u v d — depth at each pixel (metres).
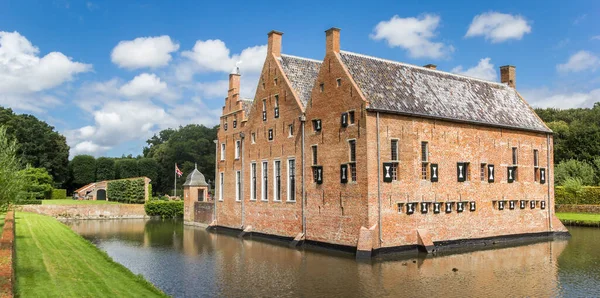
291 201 35.97
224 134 47.59
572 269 25.03
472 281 22.05
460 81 38.56
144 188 70.50
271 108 39.28
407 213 30.53
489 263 26.83
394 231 29.83
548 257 28.97
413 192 30.97
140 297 15.98
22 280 16.80
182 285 21.31
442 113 33.19
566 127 73.75
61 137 97.56
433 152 32.38
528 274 23.69
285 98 37.41
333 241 31.45
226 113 47.41
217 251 31.98
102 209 63.72
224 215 46.16
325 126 32.62
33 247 25.27
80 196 86.88
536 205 39.22
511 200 37.19
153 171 102.25
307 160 34.31
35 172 79.69
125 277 19.53
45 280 17.09
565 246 34.00
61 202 73.62
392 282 21.81
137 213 65.44
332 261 27.44
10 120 81.44
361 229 28.97
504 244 35.19
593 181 60.66
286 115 37.19
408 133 31.09
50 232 34.03
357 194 29.59
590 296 19.34
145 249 33.12
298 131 35.56
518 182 37.97
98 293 15.82
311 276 23.19
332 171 31.78
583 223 46.88
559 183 62.00
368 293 19.75
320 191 32.84
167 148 106.19
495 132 36.62
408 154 30.94
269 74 39.78
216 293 19.81
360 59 33.09
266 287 20.86
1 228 29.56
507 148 37.47
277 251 31.78
